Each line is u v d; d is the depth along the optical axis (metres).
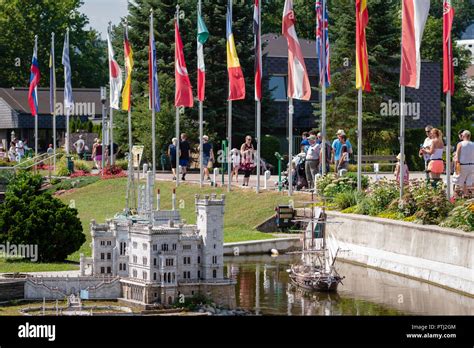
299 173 80.06
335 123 108.81
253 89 110.25
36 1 165.12
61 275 53.34
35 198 60.94
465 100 143.62
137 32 111.50
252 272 62.16
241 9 109.19
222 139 109.00
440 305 51.78
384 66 108.50
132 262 52.03
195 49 109.00
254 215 75.94
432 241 57.78
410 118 117.31
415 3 61.72
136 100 107.38
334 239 60.75
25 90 145.00
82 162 101.75
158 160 102.56
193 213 77.81
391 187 67.25
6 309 48.81
